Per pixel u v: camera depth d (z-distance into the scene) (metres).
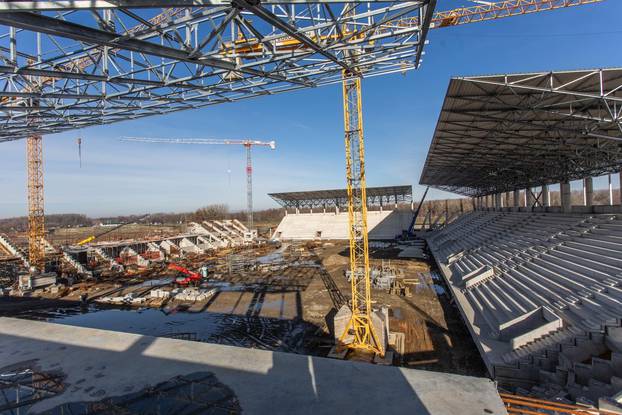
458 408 2.69
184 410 2.74
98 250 46.31
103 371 3.46
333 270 37.44
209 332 20.70
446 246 43.72
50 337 4.38
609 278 14.60
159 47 8.28
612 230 19.12
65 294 30.83
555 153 27.33
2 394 3.05
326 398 2.87
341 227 71.94
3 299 29.77
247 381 3.19
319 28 8.17
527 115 17.75
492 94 15.30
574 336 11.98
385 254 47.66
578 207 26.75
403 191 66.38
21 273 35.44
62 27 6.68
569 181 32.91
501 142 24.28
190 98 14.17
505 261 24.02
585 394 9.95
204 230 67.88
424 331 19.05
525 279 19.28
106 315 24.80
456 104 16.53
